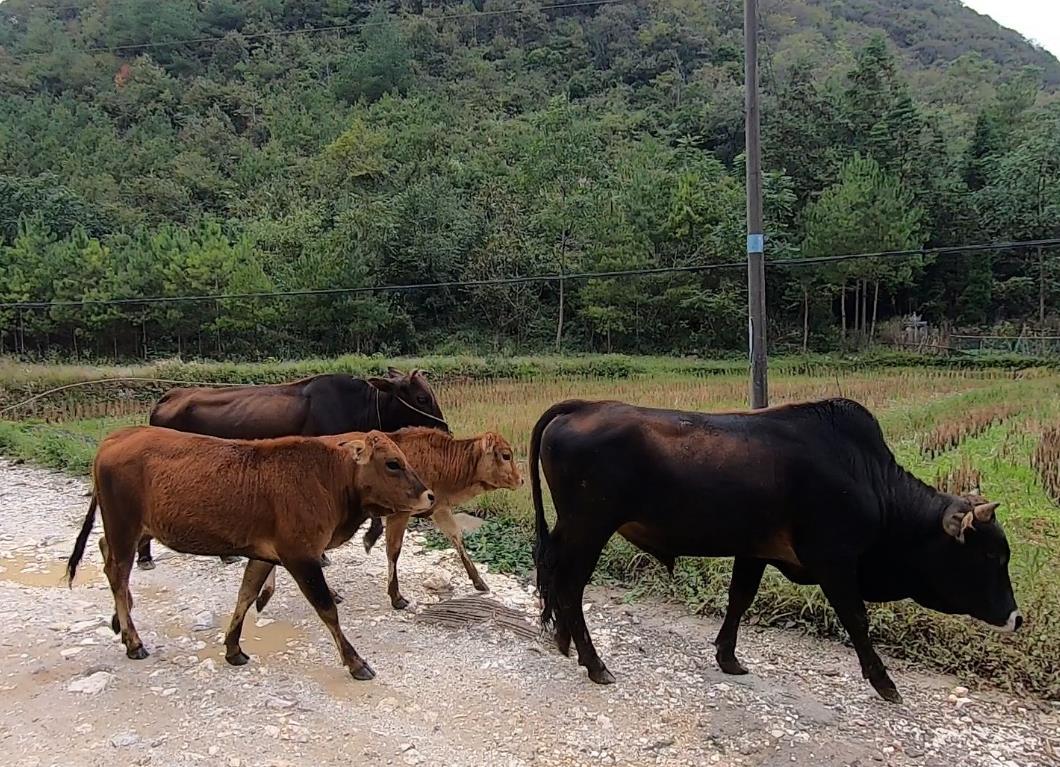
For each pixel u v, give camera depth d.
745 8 9.10
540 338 40.59
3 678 5.53
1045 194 42.44
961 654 5.81
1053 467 11.22
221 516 5.55
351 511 5.90
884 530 5.52
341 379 8.43
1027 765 4.66
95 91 72.31
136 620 6.57
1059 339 35.91
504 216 43.59
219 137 62.75
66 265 35.84
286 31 82.88
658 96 64.31
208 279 35.22
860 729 5.00
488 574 7.79
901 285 41.25
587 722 5.04
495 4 83.00
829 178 43.12
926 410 17.47
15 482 11.98
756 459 5.32
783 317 41.62
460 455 7.19
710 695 5.40
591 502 5.50
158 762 4.51
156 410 8.57
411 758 4.62
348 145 51.62
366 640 6.20
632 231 38.28
